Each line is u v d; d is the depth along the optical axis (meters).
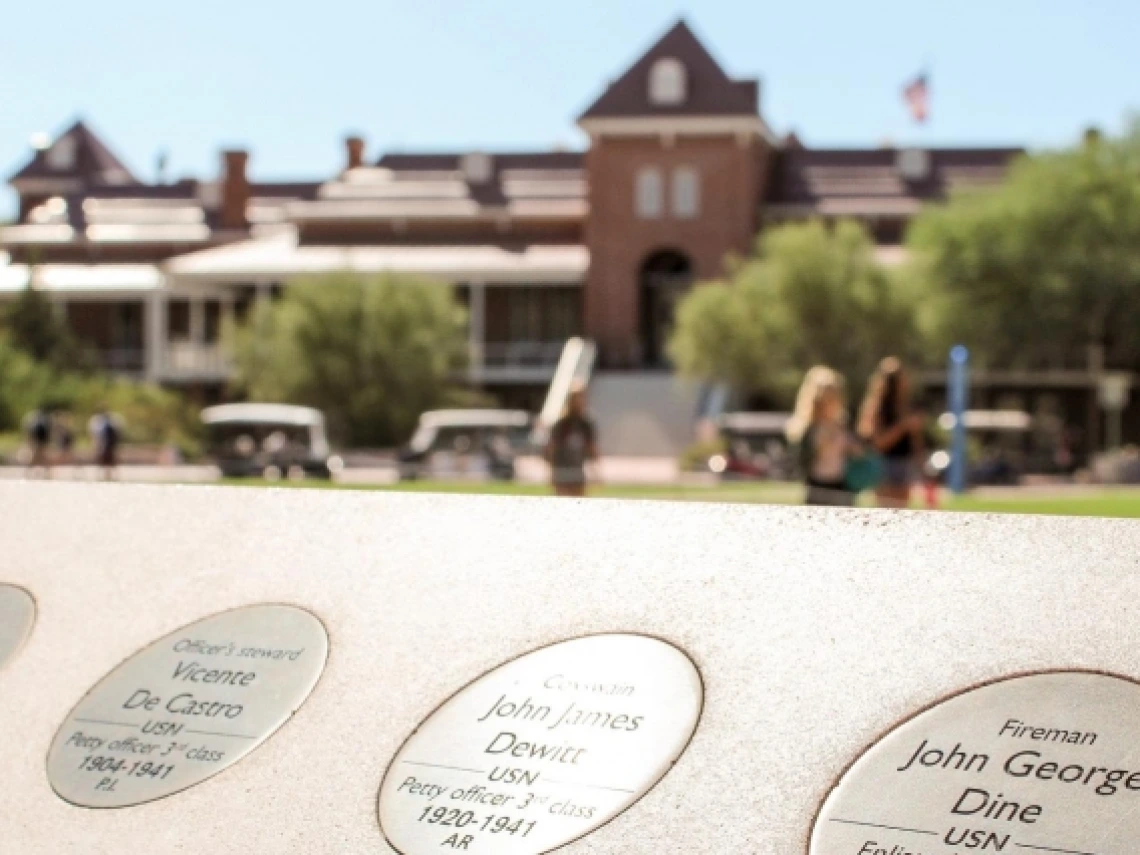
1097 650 3.71
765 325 41.72
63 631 4.66
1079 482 33.59
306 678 4.25
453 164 63.66
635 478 33.59
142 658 4.48
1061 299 40.25
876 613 3.96
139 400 40.53
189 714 4.21
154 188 68.44
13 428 40.56
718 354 42.12
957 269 41.19
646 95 53.00
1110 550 3.99
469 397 43.62
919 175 57.31
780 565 4.20
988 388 48.62
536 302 56.47
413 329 41.88
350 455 33.66
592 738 3.81
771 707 3.78
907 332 41.75
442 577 4.49
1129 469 32.53
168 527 5.01
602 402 46.19
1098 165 41.31
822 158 58.53
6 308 54.41
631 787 3.66
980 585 3.97
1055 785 3.40
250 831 3.79
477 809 3.69
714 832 3.50
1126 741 3.46
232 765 4.01
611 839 3.54
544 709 3.93
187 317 59.19
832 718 3.71
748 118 52.09
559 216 56.19
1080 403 48.59
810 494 10.42
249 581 4.69
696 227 53.00
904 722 3.65
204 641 4.49
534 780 3.73
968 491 27.98
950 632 3.86
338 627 4.41
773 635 3.98
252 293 56.56
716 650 3.98
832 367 41.66
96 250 64.81
